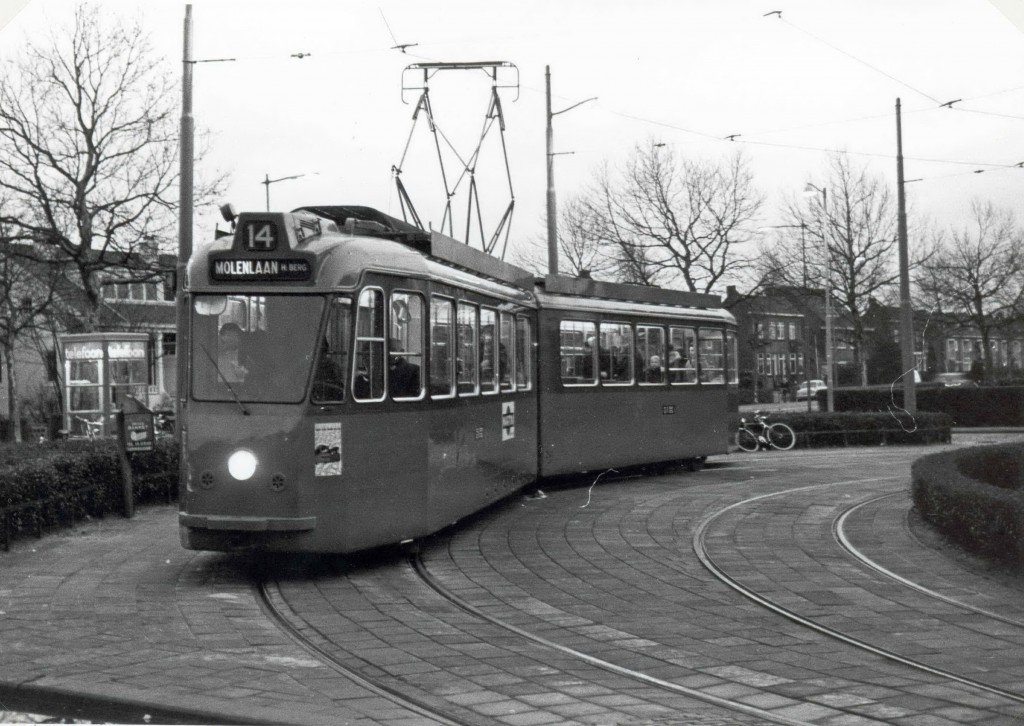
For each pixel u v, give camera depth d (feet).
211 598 33.55
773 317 251.80
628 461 68.80
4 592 34.17
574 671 25.49
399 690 23.72
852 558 41.14
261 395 36.55
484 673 25.26
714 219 138.62
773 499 59.16
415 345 40.88
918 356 153.58
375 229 43.57
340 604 33.30
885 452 101.45
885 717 21.81
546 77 99.91
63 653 26.48
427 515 41.19
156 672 24.73
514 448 54.29
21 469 44.11
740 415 110.63
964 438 125.18
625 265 143.64
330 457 36.81
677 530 48.24
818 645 28.19
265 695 22.90
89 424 95.35
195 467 36.60
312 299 36.83
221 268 37.14
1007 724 21.31
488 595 34.73
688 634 29.45
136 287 155.84
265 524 35.96
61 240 106.32
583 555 42.06
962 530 42.45
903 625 30.40
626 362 69.21
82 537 45.75
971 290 151.53
